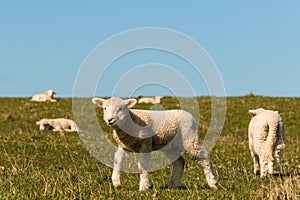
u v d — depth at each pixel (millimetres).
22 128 29828
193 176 15180
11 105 39844
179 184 13000
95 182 13180
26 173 14820
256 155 16203
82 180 13461
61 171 15305
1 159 17203
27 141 21297
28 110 37000
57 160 17797
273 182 13242
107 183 13242
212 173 12641
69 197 10891
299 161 19328
